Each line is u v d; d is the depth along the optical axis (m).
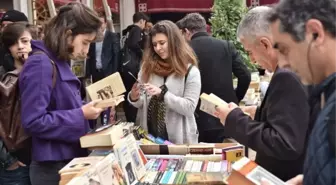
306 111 1.35
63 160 1.72
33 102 1.62
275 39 0.96
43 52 1.68
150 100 2.54
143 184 1.59
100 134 1.65
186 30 3.29
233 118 1.54
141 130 2.29
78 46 1.70
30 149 1.88
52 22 1.70
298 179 1.29
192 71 2.52
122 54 4.47
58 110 1.69
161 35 2.50
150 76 2.60
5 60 2.50
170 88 2.51
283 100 1.37
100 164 1.42
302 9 0.88
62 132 1.65
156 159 1.93
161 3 8.00
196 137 2.56
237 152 1.89
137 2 7.99
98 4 5.90
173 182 1.61
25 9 3.95
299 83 1.35
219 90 3.11
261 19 1.42
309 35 0.88
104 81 1.92
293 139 1.34
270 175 1.32
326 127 0.82
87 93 1.97
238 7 4.26
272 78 1.43
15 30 2.43
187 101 2.46
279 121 1.37
